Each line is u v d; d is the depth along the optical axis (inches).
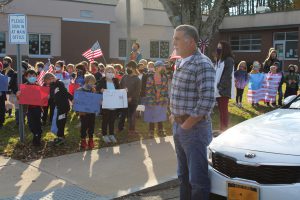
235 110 550.0
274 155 176.1
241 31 1529.3
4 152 322.7
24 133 354.3
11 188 246.2
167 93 383.9
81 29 1082.1
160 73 379.6
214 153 193.5
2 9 927.7
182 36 179.6
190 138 181.6
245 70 590.9
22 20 329.7
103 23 1117.1
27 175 270.8
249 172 179.8
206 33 589.3
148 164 296.7
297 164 169.9
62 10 1047.6
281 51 1438.2
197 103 176.7
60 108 338.3
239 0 641.0
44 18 1025.5
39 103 326.6
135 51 550.0
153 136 386.3
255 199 175.2
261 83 589.9
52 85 349.4
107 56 1131.3
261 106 591.5
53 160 305.0
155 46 1234.6
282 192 169.8
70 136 375.2
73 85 459.8
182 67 181.8
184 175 197.6
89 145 340.2
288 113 232.4
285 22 1396.4
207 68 176.6
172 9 592.1
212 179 191.0
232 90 358.3
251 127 209.8
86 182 258.4
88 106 327.3
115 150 335.9
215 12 588.4
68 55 1066.1
